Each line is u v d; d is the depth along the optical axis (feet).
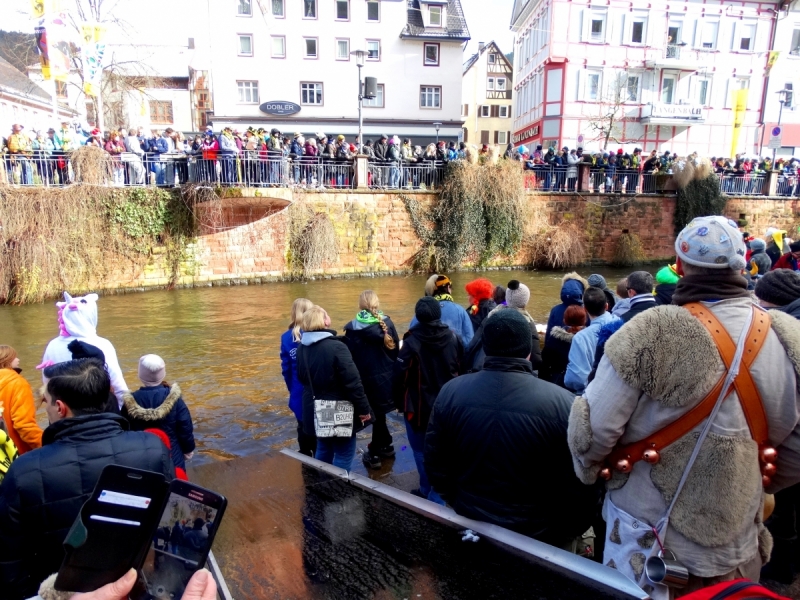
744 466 5.43
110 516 4.50
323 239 60.39
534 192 69.97
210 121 102.17
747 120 111.55
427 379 13.48
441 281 16.65
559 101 104.83
